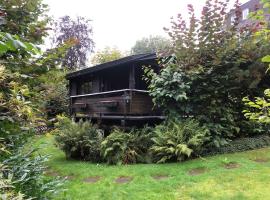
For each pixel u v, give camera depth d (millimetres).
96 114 10812
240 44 7258
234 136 7754
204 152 6805
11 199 1787
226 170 5496
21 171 2846
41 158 3428
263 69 6934
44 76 3762
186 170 5746
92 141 7785
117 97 9516
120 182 5504
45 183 3252
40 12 4445
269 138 7793
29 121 2768
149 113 9586
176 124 7176
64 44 3787
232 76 7121
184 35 7574
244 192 4422
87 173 6305
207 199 4305
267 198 4141
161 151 6656
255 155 6457
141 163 6930
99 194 4930
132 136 7457
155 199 4484
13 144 3078
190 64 7488
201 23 7332
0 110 2539
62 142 8031
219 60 6969
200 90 7387
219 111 7254
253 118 2271
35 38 3877
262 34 2047
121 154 7027
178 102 7500
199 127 7004
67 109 13648
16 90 2416
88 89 13039
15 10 3656
